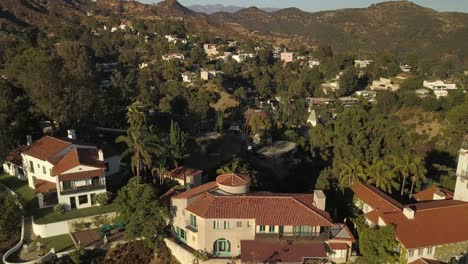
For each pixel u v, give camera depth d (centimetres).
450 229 5569
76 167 6506
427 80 19225
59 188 6366
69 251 5656
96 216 6253
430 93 17212
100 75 16888
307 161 9375
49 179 6825
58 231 6072
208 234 5491
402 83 19388
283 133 12056
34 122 8688
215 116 14712
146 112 10950
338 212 6806
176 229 5947
